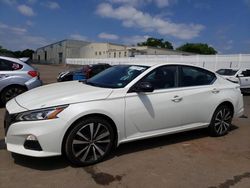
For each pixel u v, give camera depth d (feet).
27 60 27.58
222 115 17.51
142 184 10.94
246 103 34.50
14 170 11.68
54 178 11.10
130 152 14.21
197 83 16.33
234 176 11.98
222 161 13.61
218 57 83.87
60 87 14.48
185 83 15.69
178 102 14.88
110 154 13.82
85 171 11.84
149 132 14.14
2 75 24.20
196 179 11.57
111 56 234.17
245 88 44.55
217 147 15.64
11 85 24.61
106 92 12.86
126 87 13.37
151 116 13.92
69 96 12.17
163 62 15.44
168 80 15.01
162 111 14.28
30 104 11.82
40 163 12.41
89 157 12.40
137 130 13.66
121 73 14.93
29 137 11.18
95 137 12.41
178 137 17.12
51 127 11.24
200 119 16.26
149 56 122.21
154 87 14.32
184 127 15.56
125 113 13.03
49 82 55.11
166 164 12.94
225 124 17.87
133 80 13.74
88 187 10.53
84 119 11.96
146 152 14.33
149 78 14.25
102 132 12.60
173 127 15.05
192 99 15.52
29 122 11.19
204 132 18.35
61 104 11.64
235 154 14.65
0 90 24.18
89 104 12.05
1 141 15.25
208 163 13.29
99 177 11.34
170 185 10.96
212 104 16.60
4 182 10.66
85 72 48.60
